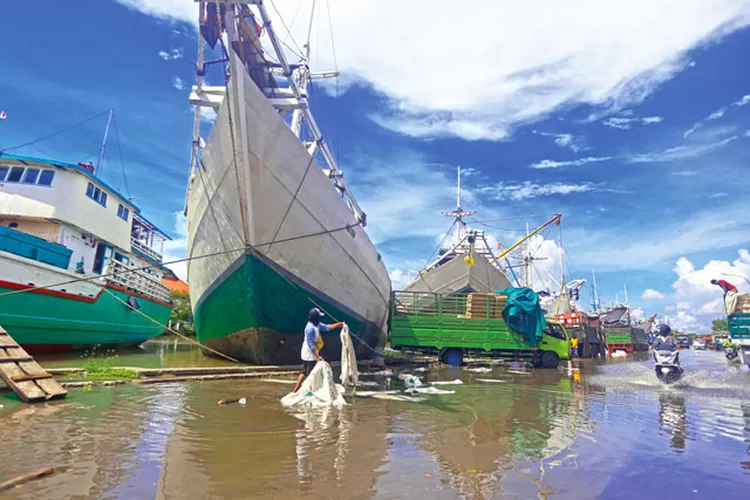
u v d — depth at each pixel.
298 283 11.19
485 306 16.73
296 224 10.75
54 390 6.22
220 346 13.12
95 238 15.88
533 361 16.64
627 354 32.31
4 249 11.30
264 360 11.56
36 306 12.13
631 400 7.99
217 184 10.67
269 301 10.76
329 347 12.98
